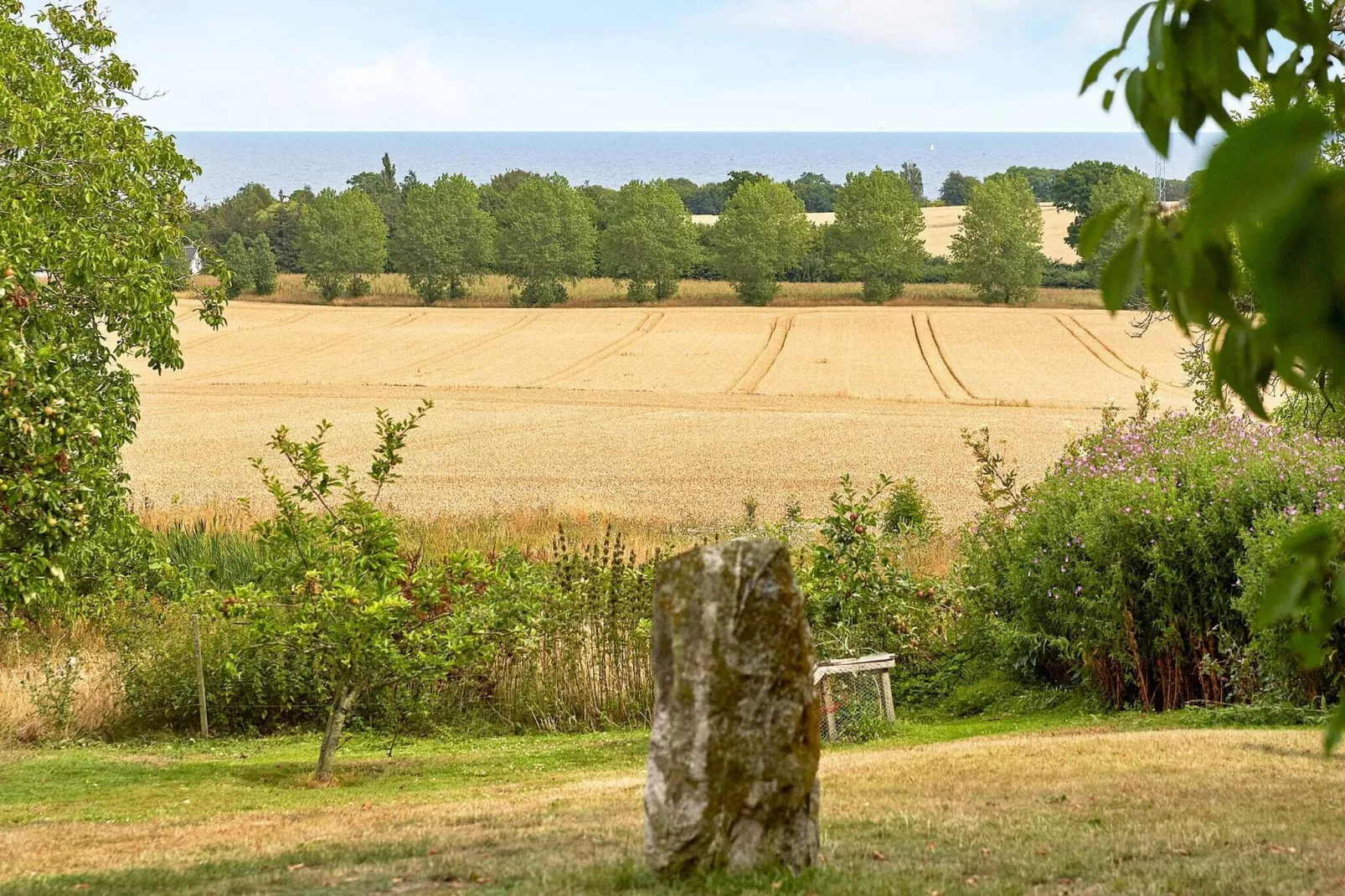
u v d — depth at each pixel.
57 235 17.41
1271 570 12.12
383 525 12.78
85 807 10.42
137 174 20.62
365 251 136.00
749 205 129.88
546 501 41.81
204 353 100.56
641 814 8.35
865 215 130.88
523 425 64.31
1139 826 7.05
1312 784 8.45
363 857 7.22
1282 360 0.94
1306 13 1.79
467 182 137.00
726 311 123.56
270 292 137.00
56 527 12.31
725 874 5.79
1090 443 17.48
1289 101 1.85
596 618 16.42
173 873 6.98
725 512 39.09
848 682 14.52
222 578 22.09
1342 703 1.27
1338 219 0.83
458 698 16.14
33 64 20.56
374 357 98.50
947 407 70.75
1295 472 13.80
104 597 17.42
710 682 5.89
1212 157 0.87
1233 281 1.42
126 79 21.98
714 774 5.87
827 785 9.48
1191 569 13.97
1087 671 14.72
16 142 17.58
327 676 15.66
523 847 7.23
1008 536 16.98
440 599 13.26
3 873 7.32
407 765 13.03
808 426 62.41
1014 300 128.62
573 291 141.50
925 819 7.51
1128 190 130.50
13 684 15.90
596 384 83.56
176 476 48.88
